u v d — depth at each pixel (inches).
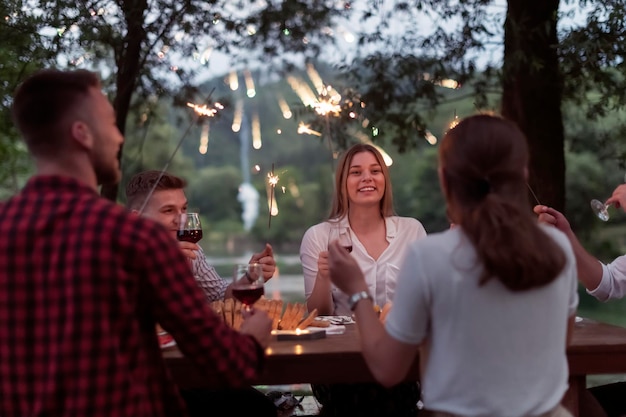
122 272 60.8
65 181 64.2
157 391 65.2
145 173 122.5
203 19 183.8
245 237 1146.7
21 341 61.1
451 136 68.5
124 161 250.7
